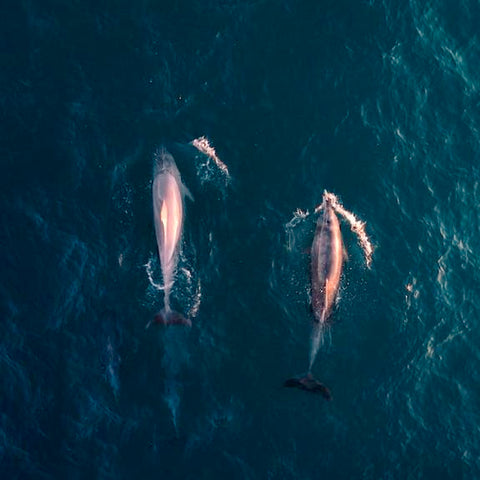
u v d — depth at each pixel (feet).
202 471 138.41
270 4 171.63
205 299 148.36
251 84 165.17
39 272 148.66
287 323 148.05
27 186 154.30
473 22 177.06
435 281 154.71
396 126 165.37
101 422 140.36
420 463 142.20
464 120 168.14
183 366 144.77
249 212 154.51
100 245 150.51
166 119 160.35
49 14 167.43
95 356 144.36
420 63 171.32
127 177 154.81
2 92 160.15
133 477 137.59
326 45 169.68
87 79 162.61
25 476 136.46
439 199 160.76
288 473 139.44
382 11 173.88
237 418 142.41
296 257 151.12
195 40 167.53
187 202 153.17
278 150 160.15
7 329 144.87
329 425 143.23
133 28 167.63
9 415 139.85
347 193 158.30
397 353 148.66
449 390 147.64
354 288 151.02
